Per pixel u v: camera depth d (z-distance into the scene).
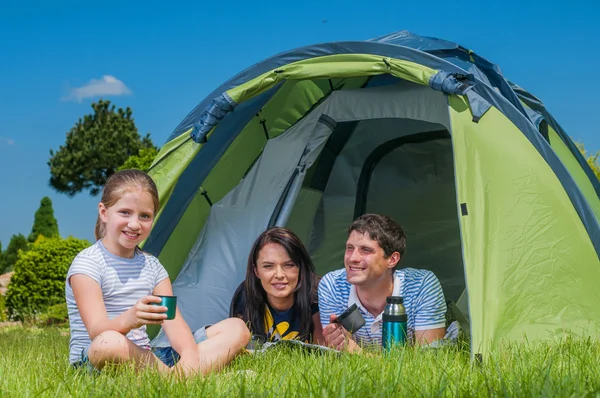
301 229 4.62
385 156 4.88
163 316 2.54
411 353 2.71
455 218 4.77
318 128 4.24
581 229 3.19
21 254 10.91
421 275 3.31
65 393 2.17
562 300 3.00
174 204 4.10
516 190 3.12
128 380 2.29
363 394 1.96
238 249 4.05
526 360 2.45
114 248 2.93
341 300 3.38
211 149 4.13
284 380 2.20
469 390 2.00
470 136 3.19
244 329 2.98
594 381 2.08
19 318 10.52
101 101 29.41
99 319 2.69
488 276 2.93
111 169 28.55
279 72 3.79
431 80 3.31
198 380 2.26
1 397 2.14
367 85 4.59
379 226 3.16
